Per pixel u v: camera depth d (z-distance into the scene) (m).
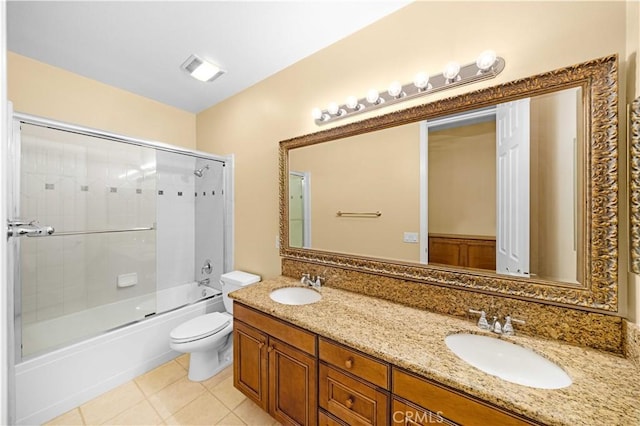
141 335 2.03
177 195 2.90
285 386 1.37
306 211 1.96
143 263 2.62
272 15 1.54
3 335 0.57
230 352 2.20
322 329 1.17
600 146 0.96
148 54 1.93
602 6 0.99
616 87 0.94
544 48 1.11
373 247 1.62
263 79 2.28
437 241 1.39
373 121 1.59
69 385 1.65
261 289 1.75
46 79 2.04
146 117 2.65
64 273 2.13
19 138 1.60
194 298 2.84
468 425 0.82
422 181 1.44
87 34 1.70
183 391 1.82
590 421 0.66
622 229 0.96
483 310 1.22
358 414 1.08
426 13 1.41
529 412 0.70
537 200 1.11
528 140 1.13
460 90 1.32
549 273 1.09
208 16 1.54
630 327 0.91
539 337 1.08
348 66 1.73
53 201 2.07
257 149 2.36
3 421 0.56
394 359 0.95
